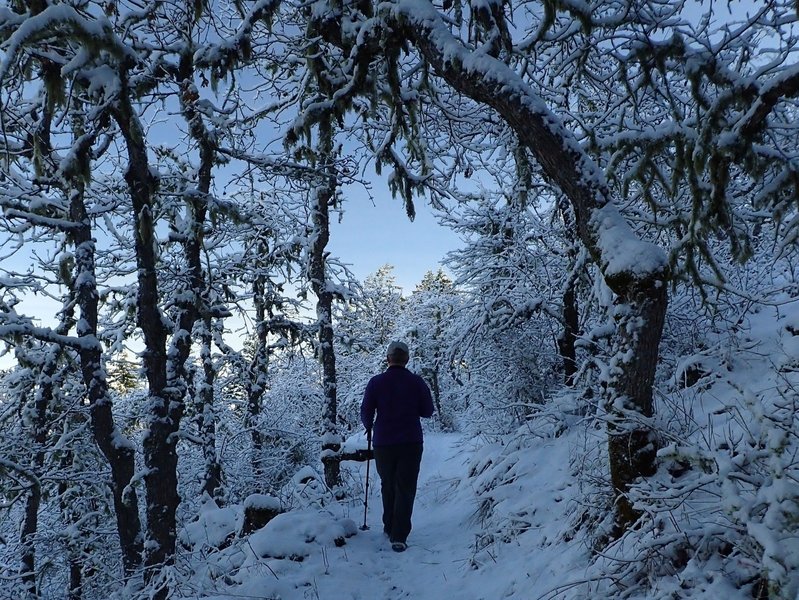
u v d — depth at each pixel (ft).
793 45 14.97
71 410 26.25
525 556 13.89
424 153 21.21
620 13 14.38
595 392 20.53
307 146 20.85
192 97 19.85
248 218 22.77
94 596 29.04
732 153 12.19
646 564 9.43
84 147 18.24
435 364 35.63
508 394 31.48
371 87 18.81
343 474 34.06
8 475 21.90
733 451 9.81
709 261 13.42
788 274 22.91
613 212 12.51
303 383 54.54
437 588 13.71
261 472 44.96
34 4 14.40
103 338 32.65
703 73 14.07
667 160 16.67
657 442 11.62
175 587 14.43
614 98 21.99
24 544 27.73
